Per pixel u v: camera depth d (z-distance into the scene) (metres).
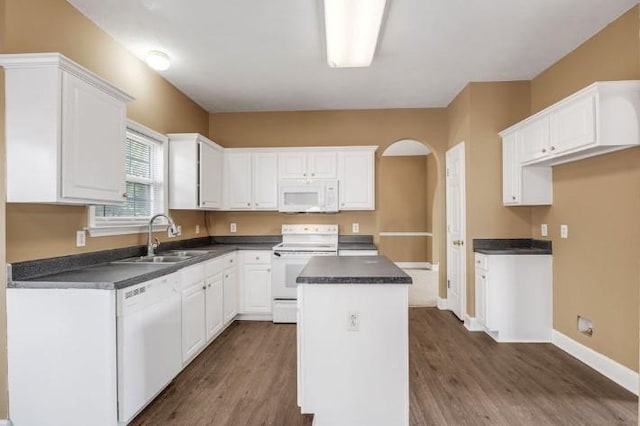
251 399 2.40
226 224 4.82
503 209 3.79
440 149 4.68
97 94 2.18
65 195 1.94
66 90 1.94
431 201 7.57
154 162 3.48
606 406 2.28
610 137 2.37
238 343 3.44
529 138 3.22
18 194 1.90
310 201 4.41
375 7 2.30
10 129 1.90
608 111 2.38
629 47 2.51
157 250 3.36
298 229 4.71
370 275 1.98
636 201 2.43
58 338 1.94
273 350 3.26
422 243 7.81
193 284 2.95
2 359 1.95
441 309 4.63
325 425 1.96
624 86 2.36
